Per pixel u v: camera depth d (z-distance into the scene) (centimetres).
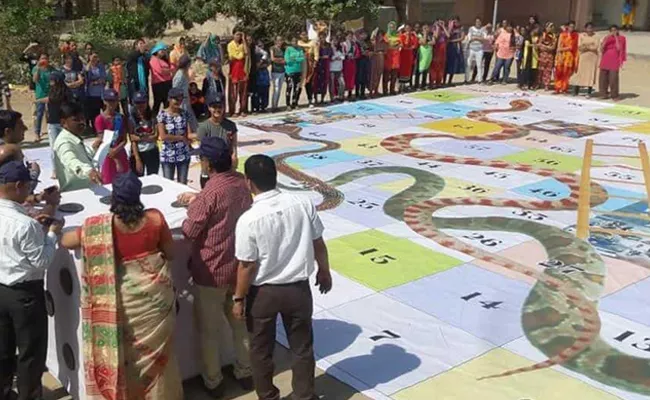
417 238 802
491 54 1897
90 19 2383
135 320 426
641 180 1034
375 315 624
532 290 674
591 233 820
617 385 521
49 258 432
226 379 518
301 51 1534
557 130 1355
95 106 1307
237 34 1464
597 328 606
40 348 451
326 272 464
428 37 1788
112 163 737
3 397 464
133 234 418
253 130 1345
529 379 528
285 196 438
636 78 2031
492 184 1008
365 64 1658
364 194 960
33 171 560
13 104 1580
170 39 2466
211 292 472
